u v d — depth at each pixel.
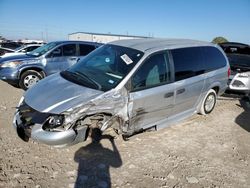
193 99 5.53
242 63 8.84
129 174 3.73
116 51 4.78
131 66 4.27
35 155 4.01
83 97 3.80
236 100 8.21
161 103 4.65
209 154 4.50
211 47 6.08
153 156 4.26
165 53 4.78
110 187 3.43
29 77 8.20
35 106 3.74
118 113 4.07
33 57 8.26
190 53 5.35
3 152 4.02
